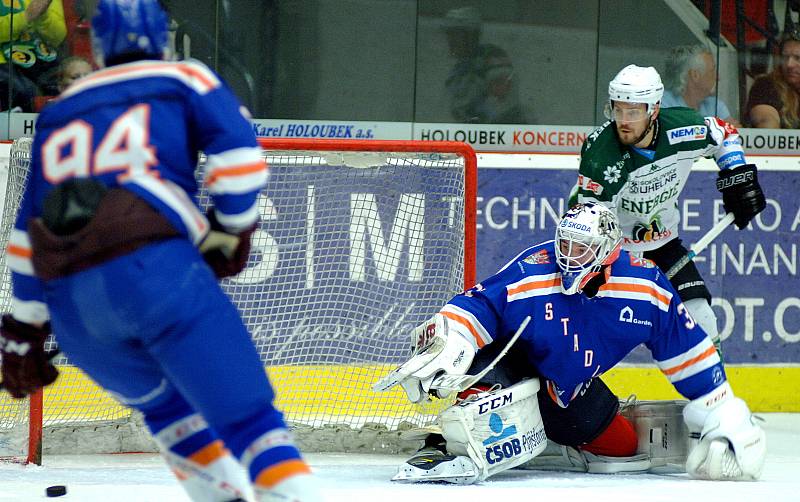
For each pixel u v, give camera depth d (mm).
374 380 19219
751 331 22578
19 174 16828
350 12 22688
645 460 15336
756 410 22688
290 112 22766
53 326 8125
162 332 7629
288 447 7969
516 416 14203
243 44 22516
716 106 23344
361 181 18969
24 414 16172
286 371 19031
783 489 13844
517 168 22000
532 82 23125
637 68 16344
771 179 22578
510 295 14336
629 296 14359
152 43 8289
